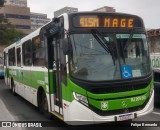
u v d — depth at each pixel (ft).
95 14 24.93
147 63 25.80
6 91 62.85
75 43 24.07
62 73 25.52
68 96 24.12
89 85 23.17
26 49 41.01
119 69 24.30
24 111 38.55
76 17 24.48
